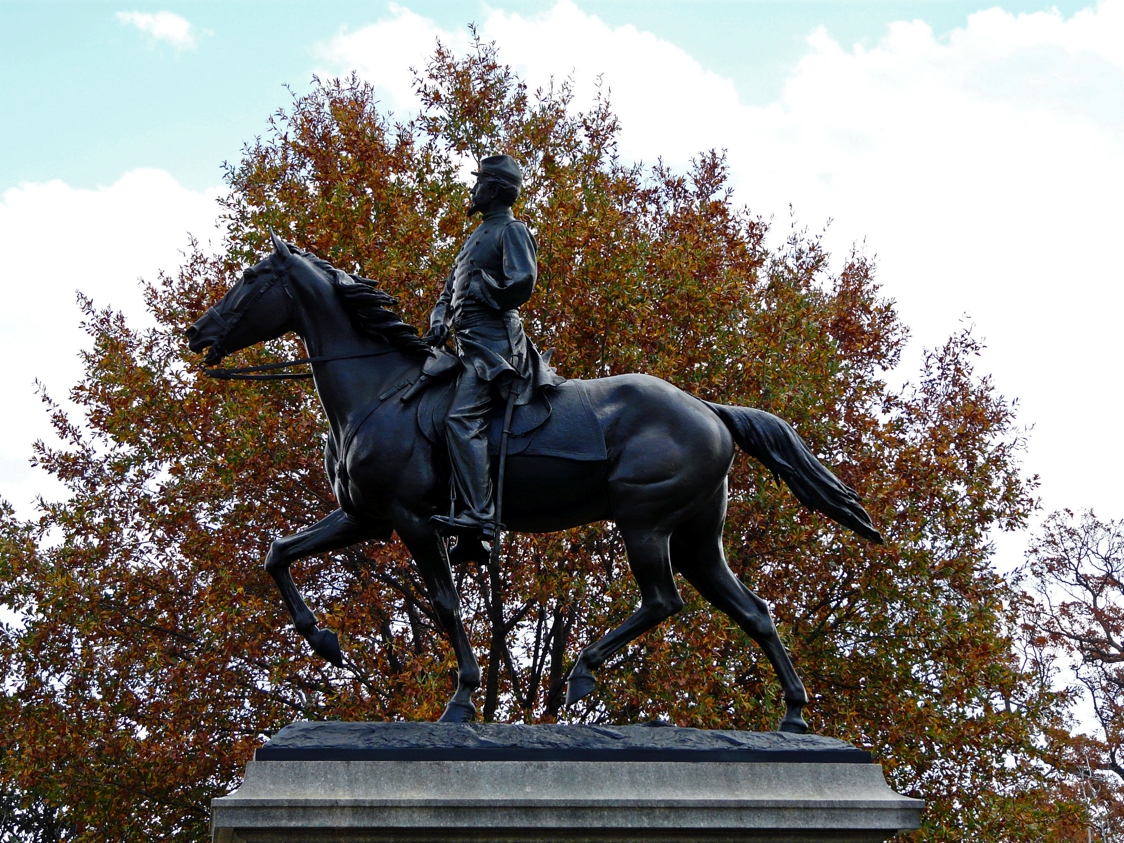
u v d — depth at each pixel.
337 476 6.21
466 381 6.08
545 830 4.99
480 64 16.31
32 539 14.94
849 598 14.19
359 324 6.30
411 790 5.04
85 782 13.30
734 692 12.27
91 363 15.46
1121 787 25.70
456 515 5.89
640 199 17.12
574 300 13.61
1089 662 26.77
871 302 16.91
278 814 4.84
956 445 15.11
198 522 14.50
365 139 15.35
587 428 6.09
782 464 6.29
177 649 14.46
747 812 5.15
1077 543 27.53
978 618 13.67
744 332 14.41
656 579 6.02
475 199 6.64
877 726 13.30
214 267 15.62
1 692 14.16
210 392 13.94
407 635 14.12
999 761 13.78
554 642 13.41
